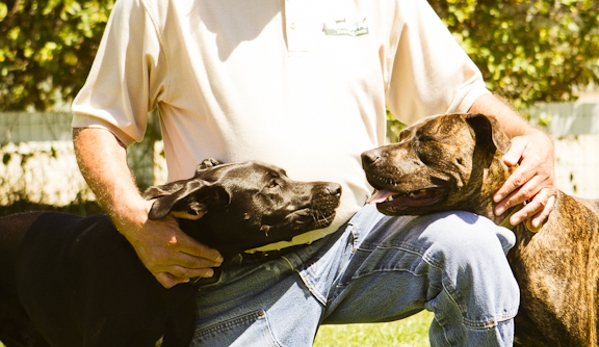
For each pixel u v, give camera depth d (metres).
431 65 3.92
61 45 8.62
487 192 3.75
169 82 3.59
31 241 4.09
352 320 3.65
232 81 3.47
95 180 3.44
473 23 9.18
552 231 3.87
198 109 3.54
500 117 3.90
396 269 3.46
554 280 3.78
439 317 3.33
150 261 3.31
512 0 9.22
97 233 3.76
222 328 3.51
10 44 9.35
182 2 3.53
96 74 3.63
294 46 3.52
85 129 3.61
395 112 4.08
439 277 3.30
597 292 3.99
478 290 3.18
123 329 3.47
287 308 3.47
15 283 4.13
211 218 3.40
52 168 9.76
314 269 3.49
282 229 3.41
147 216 3.26
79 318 3.71
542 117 9.41
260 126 3.46
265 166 3.44
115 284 3.52
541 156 3.65
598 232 4.08
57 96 11.04
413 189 3.58
